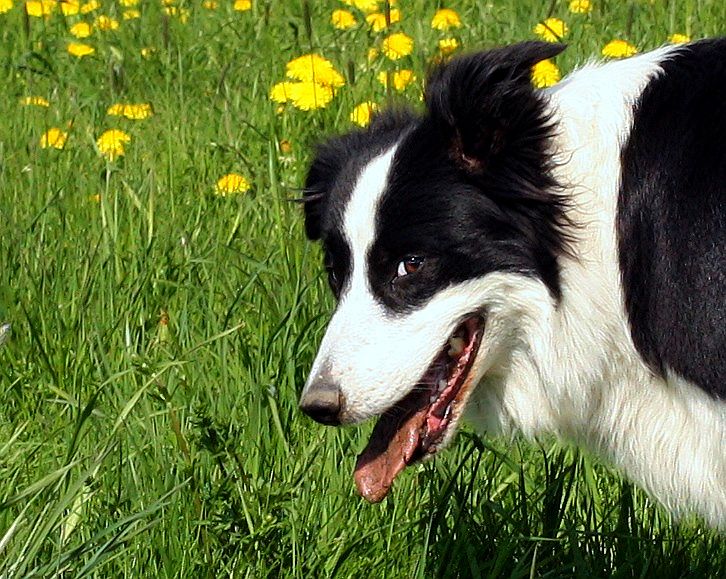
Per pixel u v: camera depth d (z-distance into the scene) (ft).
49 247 27.32
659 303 17.48
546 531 19.89
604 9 37.06
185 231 27.43
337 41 38.58
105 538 18.88
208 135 33.45
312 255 25.30
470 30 37.32
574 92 18.28
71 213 29.04
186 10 44.19
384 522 20.24
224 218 28.32
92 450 20.44
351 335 17.61
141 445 20.45
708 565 20.36
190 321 24.58
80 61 40.45
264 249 26.55
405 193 17.72
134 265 26.16
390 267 17.81
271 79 36.94
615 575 19.56
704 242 17.04
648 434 18.60
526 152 17.44
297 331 23.34
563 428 19.30
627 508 20.24
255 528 19.07
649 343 17.76
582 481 21.47
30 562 17.31
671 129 17.49
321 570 19.34
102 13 43.93
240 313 24.45
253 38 41.01
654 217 17.46
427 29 38.93
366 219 17.83
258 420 20.85
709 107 17.38
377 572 19.52
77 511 18.85
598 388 18.62
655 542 20.31
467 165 17.74
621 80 18.15
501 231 17.70
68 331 24.58
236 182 28.45
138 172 30.78
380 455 18.19
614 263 17.80
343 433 21.11
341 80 29.48
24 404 23.06
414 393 18.04
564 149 17.78
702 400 17.58
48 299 25.48
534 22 37.50
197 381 22.47
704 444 17.98
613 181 17.74
